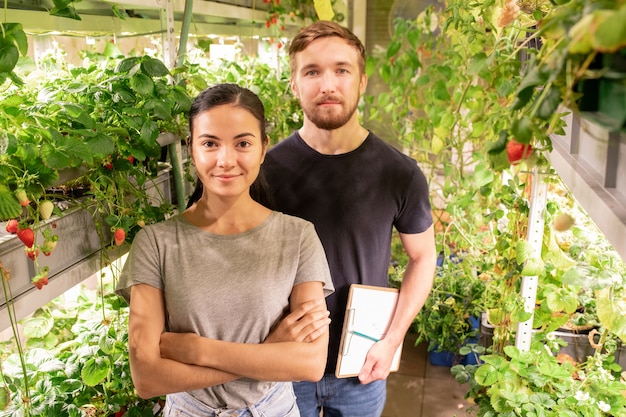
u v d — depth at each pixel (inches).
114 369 77.4
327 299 76.8
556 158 62.9
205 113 54.4
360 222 75.0
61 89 65.0
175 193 91.6
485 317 120.2
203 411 56.9
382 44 204.1
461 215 131.2
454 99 129.0
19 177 52.4
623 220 38.3
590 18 25.5
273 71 151.5
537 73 33.5
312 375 55.6
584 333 101.0
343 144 75.6
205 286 55.4
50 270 60.2
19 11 71.2
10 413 64.2
